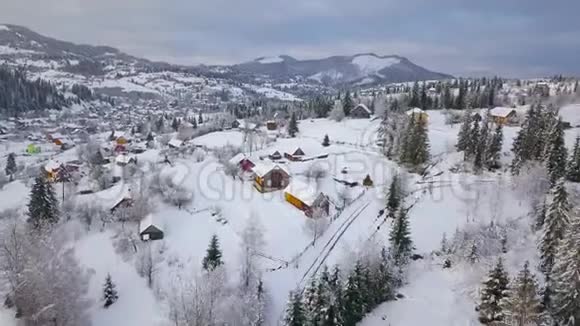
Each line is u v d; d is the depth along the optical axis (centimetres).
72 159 16962
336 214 8988
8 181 14012
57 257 6588
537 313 5603
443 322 6250
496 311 5897
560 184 6669
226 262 7275
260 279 6644
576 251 5328
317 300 5838
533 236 7900
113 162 14725
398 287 7106
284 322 5806
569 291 5362
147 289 7025
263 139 15362
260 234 7675
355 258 6762
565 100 19362
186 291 6159
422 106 19462
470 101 18812
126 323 6353
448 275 7312
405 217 7669
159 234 8400
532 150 10275
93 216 9269
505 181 9931
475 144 11250
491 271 6100
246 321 5797
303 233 8212
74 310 6022
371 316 6444
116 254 8006
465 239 7806
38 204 8919
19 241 6138
